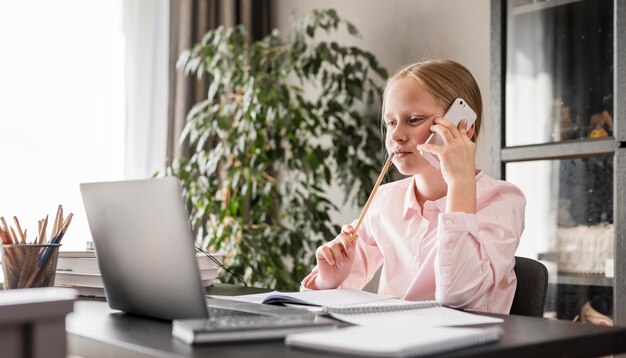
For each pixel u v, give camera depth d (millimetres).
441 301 1346
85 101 3244
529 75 2504
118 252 1210
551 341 967
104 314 1268
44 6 3145
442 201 1635
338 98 3465
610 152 2271
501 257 1454
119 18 3342
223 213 3066
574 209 2385
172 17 3465
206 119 3201
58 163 3168
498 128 2562
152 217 1118
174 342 948
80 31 3238
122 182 1166
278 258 3145
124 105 3344
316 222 3154
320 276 1609
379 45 3443
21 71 3084
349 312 1188
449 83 1574
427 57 3242
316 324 995
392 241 1740
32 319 812
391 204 1768
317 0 3701
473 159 1438
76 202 3207
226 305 1257
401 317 1153
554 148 2404
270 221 3584
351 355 837
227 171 3186
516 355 917
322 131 3238
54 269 1573
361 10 3523
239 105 3188
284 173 3748
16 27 3076
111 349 958
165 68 3469
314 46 3447
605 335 1045
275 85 3303
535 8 2500
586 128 2354
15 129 3064
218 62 3287
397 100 1562
